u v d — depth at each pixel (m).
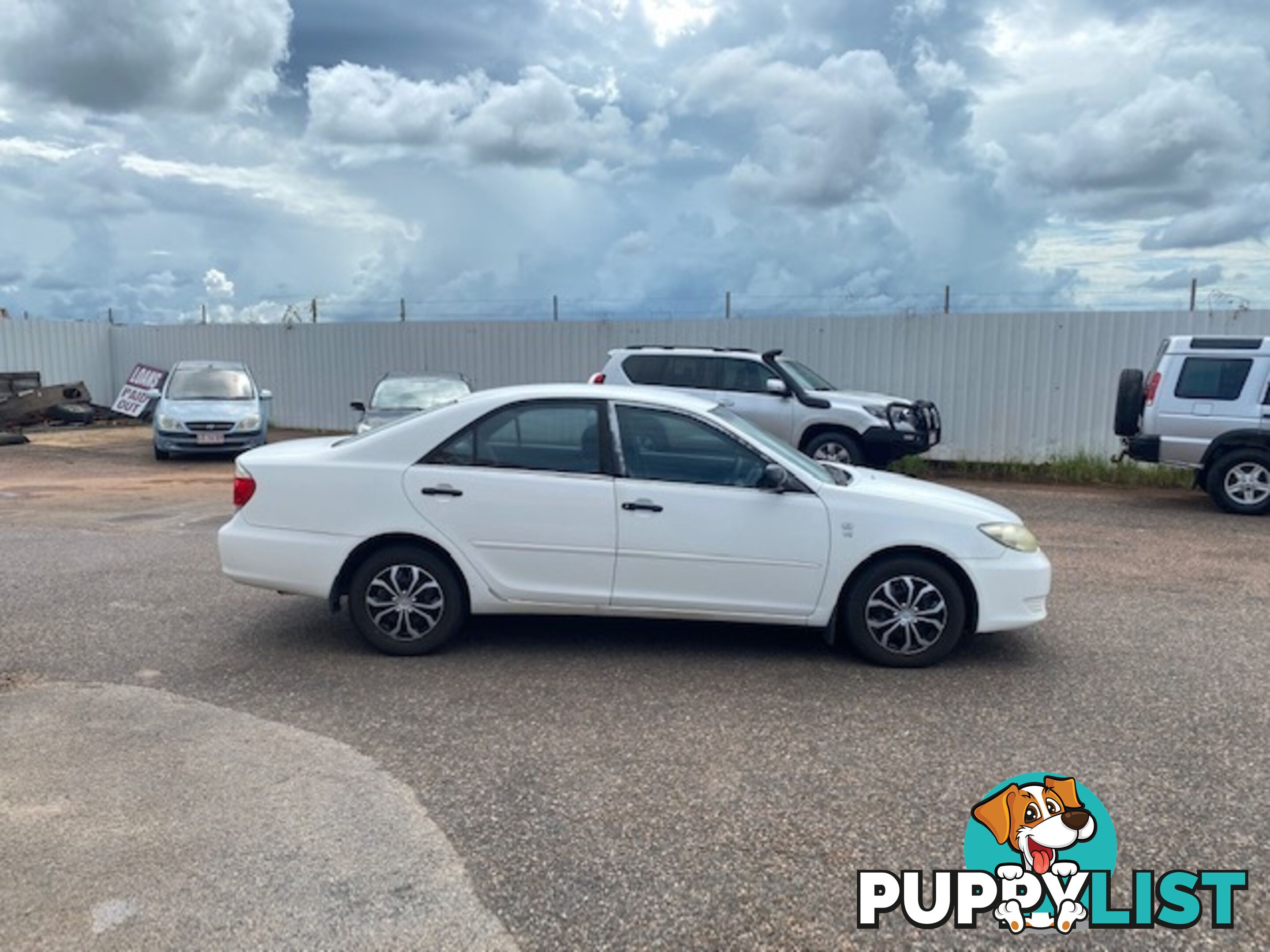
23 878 3.01
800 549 5.09
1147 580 7.20
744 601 5.15
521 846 3.24
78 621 5.91
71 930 2.75
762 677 4.97
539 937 2.74
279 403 22.00
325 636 5.64
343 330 20.59
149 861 3.12
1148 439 10.73
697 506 5.10
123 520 9.78
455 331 19.34
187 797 3.57
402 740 4.11
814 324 15.68
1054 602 6.54
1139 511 10.62
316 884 2.99
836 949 2.71
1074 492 12.35
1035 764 3.89
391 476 5.20
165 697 4.62
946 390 14.89
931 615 5.10
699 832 3.34
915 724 4.33
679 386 12.33
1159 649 5.46
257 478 5.29
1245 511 10.31
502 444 5.25
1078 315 14.03
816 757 3.96
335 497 5.21
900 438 11.69
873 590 5.11
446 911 2.86
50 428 21.83
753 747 4.06
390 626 5.28
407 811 3.47
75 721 4.30
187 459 16.17
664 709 4.50
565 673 5.02
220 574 7.18
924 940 2.76
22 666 5.06
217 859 3.13
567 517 5.14
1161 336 13.63
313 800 3.55
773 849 3.23
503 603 5.23
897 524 5.06
